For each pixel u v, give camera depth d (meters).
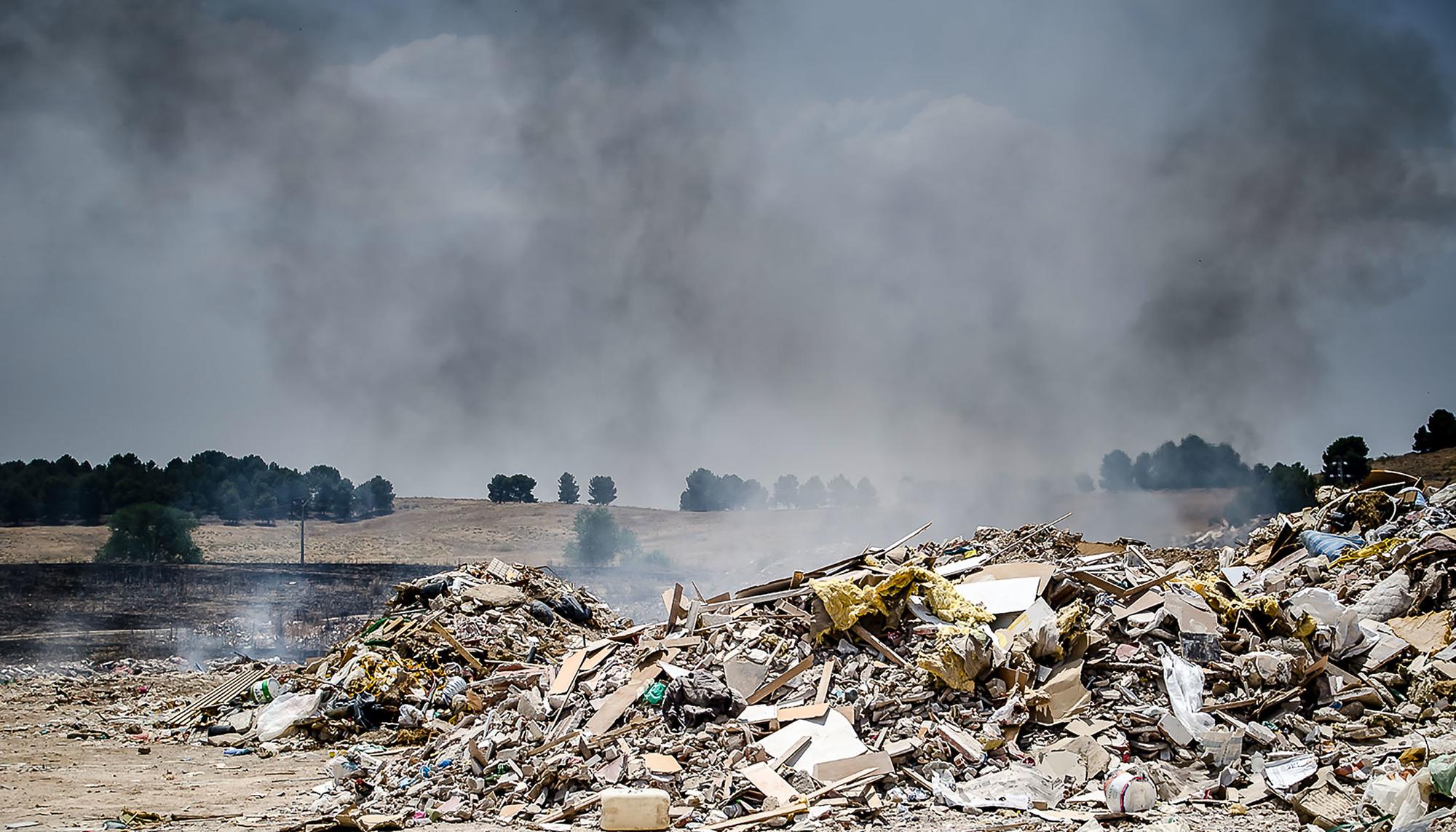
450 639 20.81
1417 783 10.03
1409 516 19.34
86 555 84.12
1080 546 20.66
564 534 109.12
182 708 20.62
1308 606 15.73
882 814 11.66
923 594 15.19
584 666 16.55
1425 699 13.36
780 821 11.55
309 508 113.62
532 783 13.18
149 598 47.44
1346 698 13.34
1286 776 11.84
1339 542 19.33
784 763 12.71
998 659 13.66
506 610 22.95
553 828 11.81
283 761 16.73
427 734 17.45
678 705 14.15
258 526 103.25
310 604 45.78
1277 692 13.30
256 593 50.91
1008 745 12.80
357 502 121.19
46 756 17.11
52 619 39.22
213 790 14.42
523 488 133.50
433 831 11.94
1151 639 14.27
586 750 13.55
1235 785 11.98
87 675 26.84
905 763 12.67
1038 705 13.21
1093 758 12.41
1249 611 14.86
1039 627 14.10
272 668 22.05
